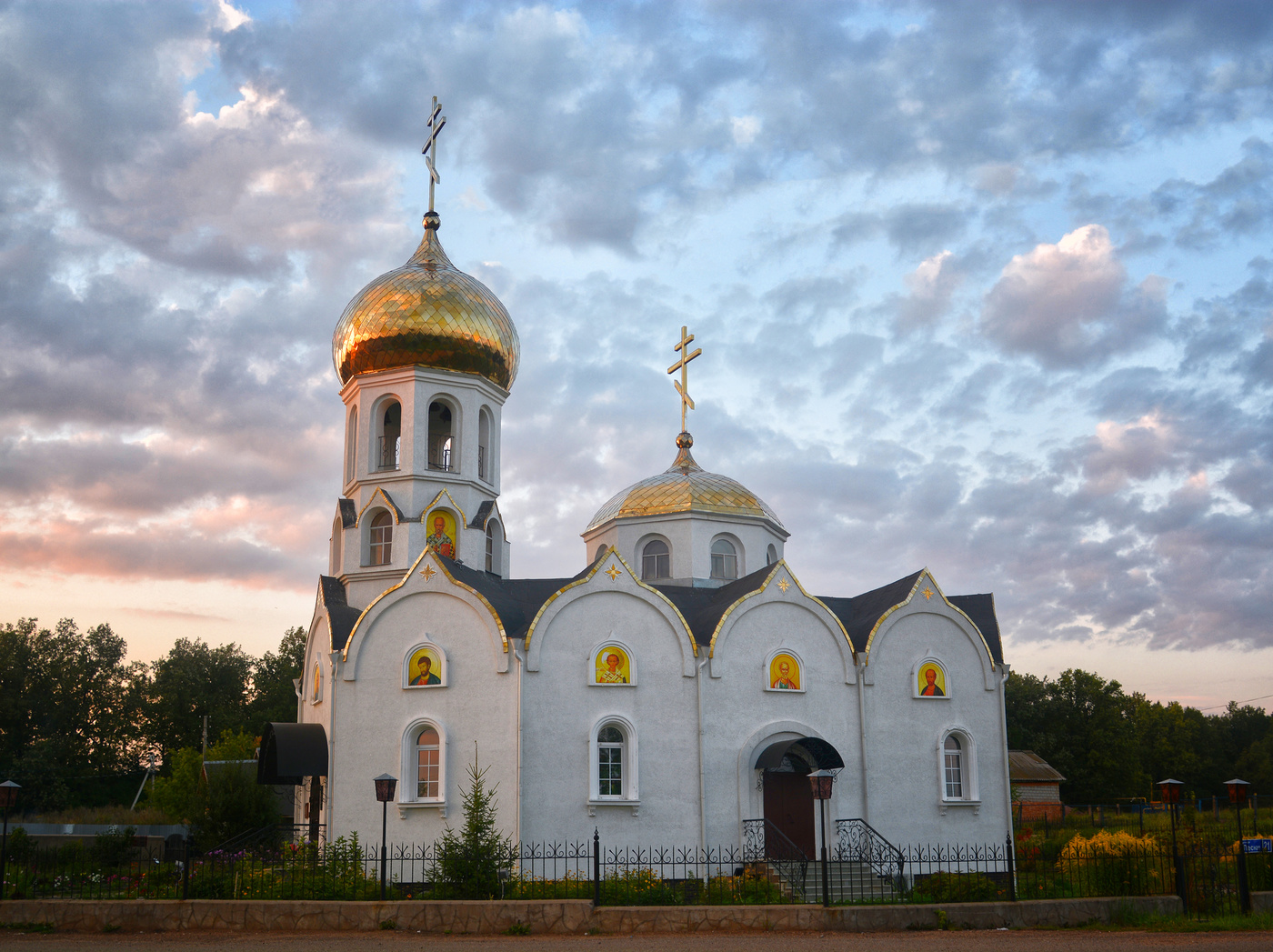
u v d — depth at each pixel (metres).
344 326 40.38
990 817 36.56
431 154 44.31
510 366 41.56
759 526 43.06
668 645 34.56
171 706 94.94
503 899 23.52
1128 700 105.69
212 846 40.09
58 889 26.58
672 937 21.44
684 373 47.78
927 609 37.50
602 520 44.03
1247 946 19.98
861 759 35.53
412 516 38.16
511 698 32.94
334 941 20.89
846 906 22.67
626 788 33.31
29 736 92.06
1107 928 22.77
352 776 33.25
